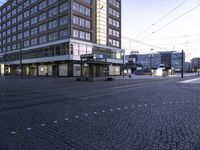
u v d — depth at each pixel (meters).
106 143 4.72
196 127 6.03
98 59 43.66
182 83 28.36
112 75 65.31
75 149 4.37
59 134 5.36
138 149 4.38
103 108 9.00
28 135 5.29
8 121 6.75
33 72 66.06
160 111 8.34
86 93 15.41
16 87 21.33
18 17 73.81
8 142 4.77
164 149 4.39
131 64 94.81
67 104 10.17
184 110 8.55
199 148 4.45
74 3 51.47
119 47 68.44
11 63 77.69
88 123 6.46
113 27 65.50
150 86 22.70
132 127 6.02
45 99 12.10
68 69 51.25
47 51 57.75
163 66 79.38
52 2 56.53
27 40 68.38
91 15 56.78
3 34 85.69
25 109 8.88
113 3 65.50
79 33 52.91
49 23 57.88
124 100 11.50
